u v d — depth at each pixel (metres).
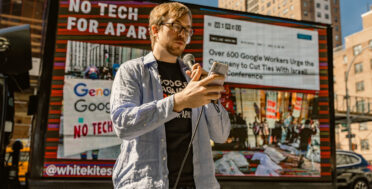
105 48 3.81
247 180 3.94
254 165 4.00
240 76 4.20
